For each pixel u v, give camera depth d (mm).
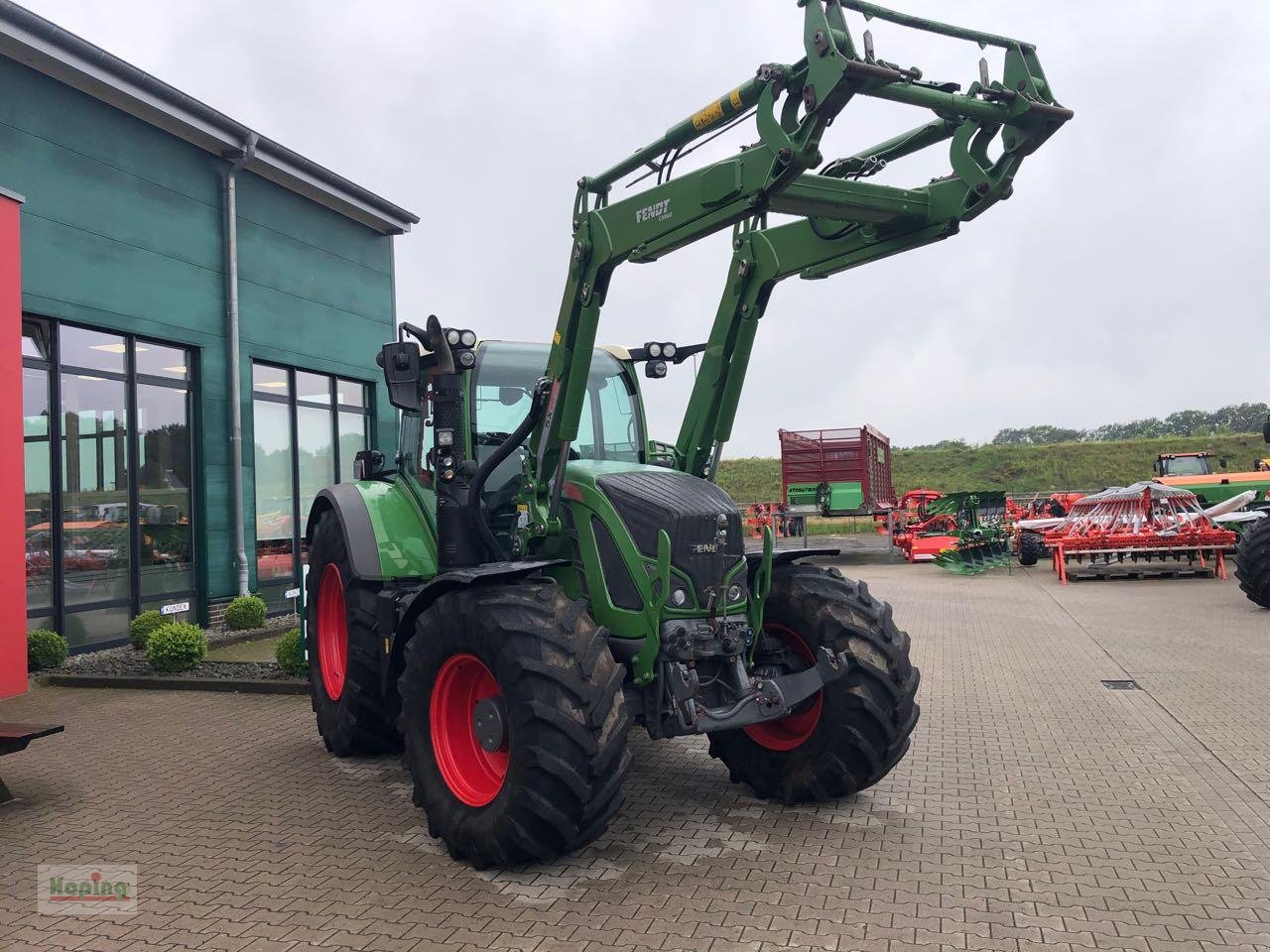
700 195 3955
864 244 4484
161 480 10344
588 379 5227
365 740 5445
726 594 4125
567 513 4434
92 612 9414
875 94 3564
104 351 9688
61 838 4203
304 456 12609
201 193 10852
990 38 3820
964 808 4426
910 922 3203
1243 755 5230
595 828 3658
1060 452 51281
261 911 3379
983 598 13125
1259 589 10789
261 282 11742
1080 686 7180
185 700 7191
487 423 5023
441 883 3625
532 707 3543
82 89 9344
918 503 23250
